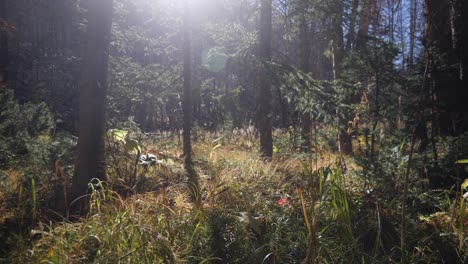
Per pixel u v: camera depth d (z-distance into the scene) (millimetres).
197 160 7703
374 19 9211
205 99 9070
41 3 15508
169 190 5383
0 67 13219
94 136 5375
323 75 11672
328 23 9305
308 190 4836
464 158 5043
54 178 5449
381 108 6344
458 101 5723
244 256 3881
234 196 5105
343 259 3807
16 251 3564
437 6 5969
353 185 5309
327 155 8141
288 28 9633
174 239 3908
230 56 8297
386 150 5422
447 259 3895
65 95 12656
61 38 15234
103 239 3584
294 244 4016
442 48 5969
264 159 8156
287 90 8039
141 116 11391
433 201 4816
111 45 11414
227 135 11062
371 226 4328
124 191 5555
